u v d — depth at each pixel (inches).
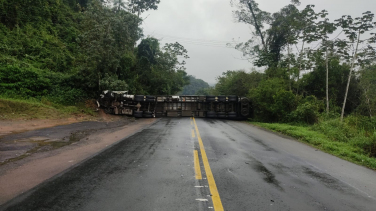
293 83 1040.2
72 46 1178.6
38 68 862.5
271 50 1418.6
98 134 426.3
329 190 184.7
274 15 1390.3
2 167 211.5
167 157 261.7
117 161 238.8
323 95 983.6
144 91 1282.0
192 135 438.3
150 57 1427.2
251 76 1264.8
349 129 568.7
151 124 635.5
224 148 327.9
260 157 286.0
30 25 1075.9
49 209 133.6
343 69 965.8
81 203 142.0
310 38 914.1
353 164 289.9
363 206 157.4
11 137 352.5
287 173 224.5
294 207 148.9
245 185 183.8
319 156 323.0
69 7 1467.8
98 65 882.1
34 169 206.8
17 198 146.8
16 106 580.7
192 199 153.0
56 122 556.7
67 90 833.5
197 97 956.0
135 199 150.0
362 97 902.4
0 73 701.9
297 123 759.7
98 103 855.1
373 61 860.0
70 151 281.3
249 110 966.4
